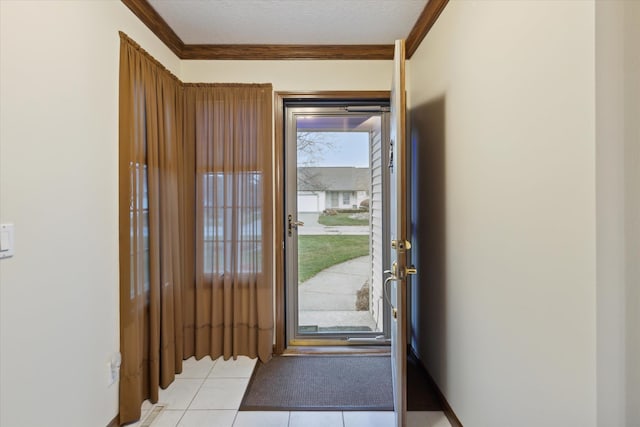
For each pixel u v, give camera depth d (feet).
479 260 4.64
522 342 3.68
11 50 3.57
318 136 8.63
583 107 2.78
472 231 4.83
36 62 3.87
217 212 7.91
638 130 2.65
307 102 8.45
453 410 5.59
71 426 4.41
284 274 8.52
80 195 4.58
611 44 2.64
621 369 2.70
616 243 2.68
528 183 3.53
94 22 4.85
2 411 3.49
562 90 3.01
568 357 3.02
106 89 5.12
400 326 5.15
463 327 5.17
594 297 2.73
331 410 5.96
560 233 3.09
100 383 4.99
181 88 7.71
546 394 3.31
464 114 5.04
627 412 2.72
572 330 2.97
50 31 4.07
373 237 8.71
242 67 8.16
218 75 8.16
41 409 3.95
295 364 7.66
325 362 7.76
